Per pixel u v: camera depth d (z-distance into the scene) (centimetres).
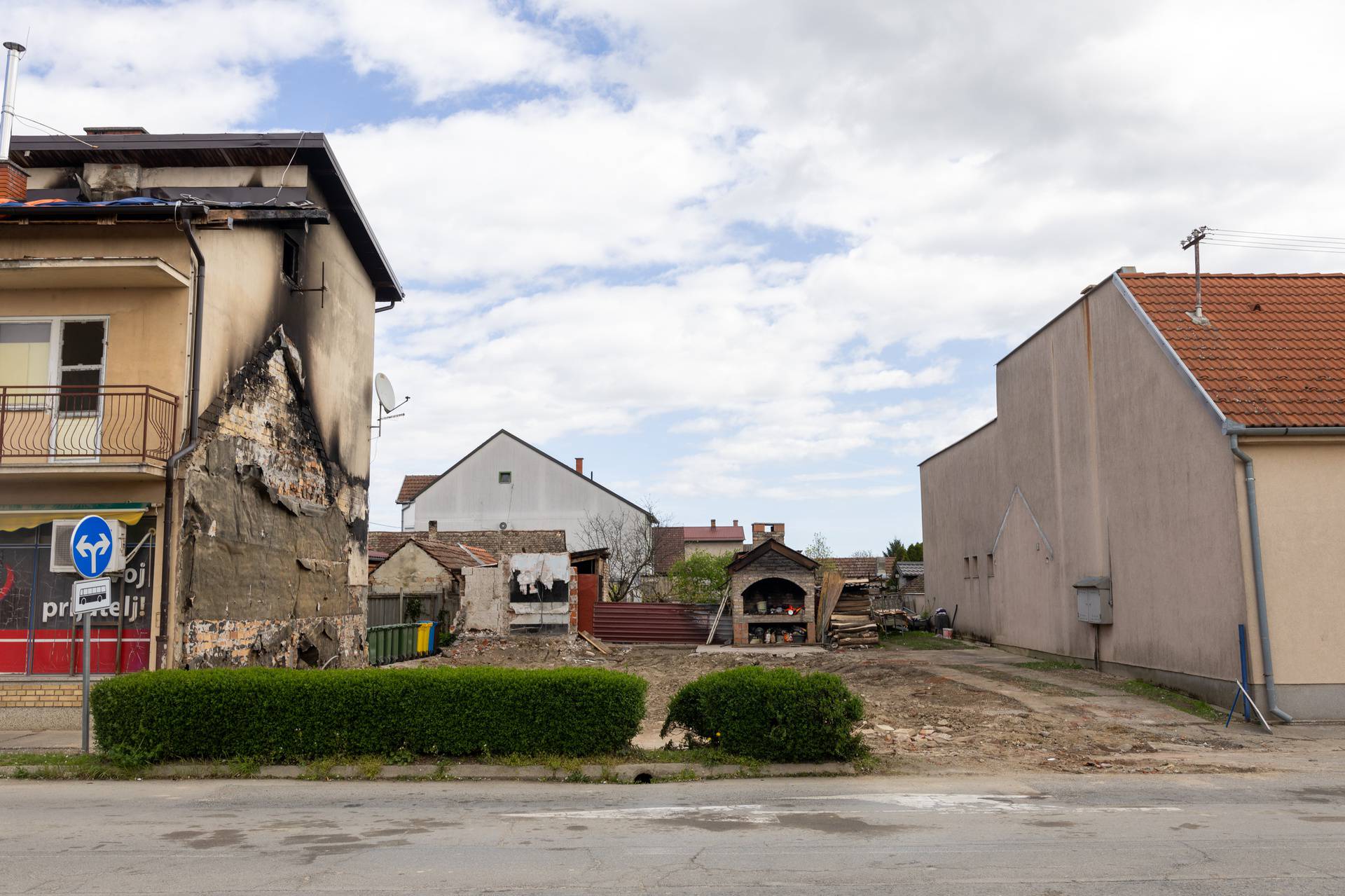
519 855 674
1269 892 582
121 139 1738
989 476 2641
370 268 2125
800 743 1045
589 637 2766
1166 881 607
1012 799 888
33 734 1241
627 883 602
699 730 1111
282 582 1639
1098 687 1652
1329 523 1380
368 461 2125
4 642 1303
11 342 1348
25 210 1302
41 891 585
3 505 1309
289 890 589
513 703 1046
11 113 1543
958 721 1357
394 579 3117
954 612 3062
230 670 1096
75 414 1335
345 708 1038
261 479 1545
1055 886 595
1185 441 1524
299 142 1730
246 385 1508
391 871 632
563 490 5431
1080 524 1958
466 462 5497
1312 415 1402
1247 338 1581
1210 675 1452
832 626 2731
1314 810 838
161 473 1285
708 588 4350
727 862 653
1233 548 1388
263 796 911
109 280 1319
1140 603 1691
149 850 693
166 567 1296
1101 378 1855
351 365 2022
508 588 2795
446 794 922
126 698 1025
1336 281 1777
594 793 927
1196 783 980
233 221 1385
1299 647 1358
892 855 671
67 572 1280
